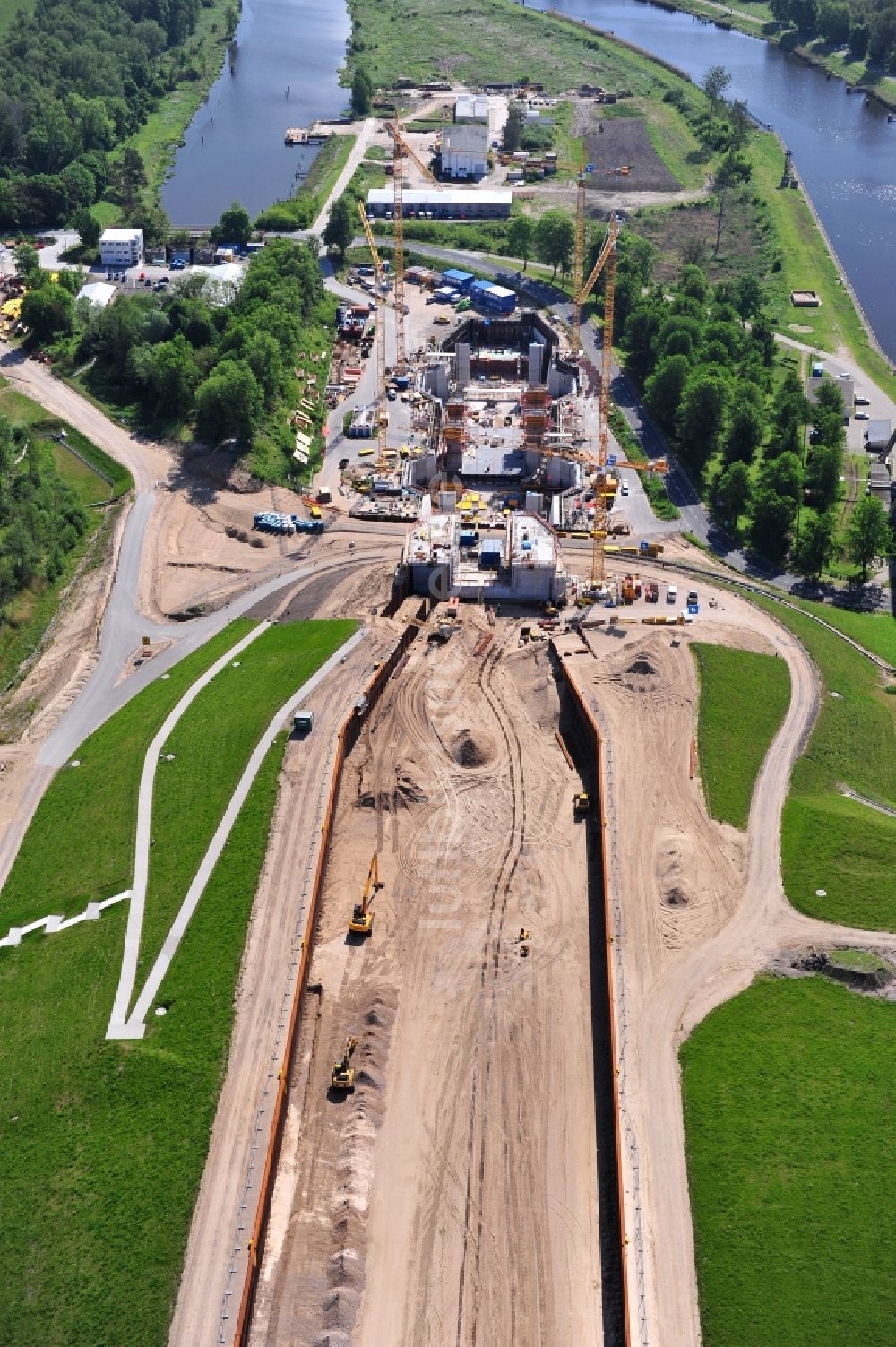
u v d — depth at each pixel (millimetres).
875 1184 136625
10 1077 148500
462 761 199000
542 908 173000
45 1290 127062
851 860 177500
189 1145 139250
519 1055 152875
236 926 164750
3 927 170625
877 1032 153125
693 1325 125000
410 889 175875
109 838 181875
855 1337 123938
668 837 180500
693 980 160000
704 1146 140500
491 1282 130500
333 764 189375
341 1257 131250
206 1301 125438
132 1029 152250
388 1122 145500
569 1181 139625
